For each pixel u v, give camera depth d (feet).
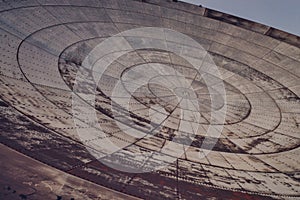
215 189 26.27
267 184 29.25
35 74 34.78
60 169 21.35
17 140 22.85
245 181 29.01
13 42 37.24
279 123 41.32
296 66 53.42
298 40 58.65
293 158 34.86
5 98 28.02
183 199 23.29
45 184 18.76
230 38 59.16
